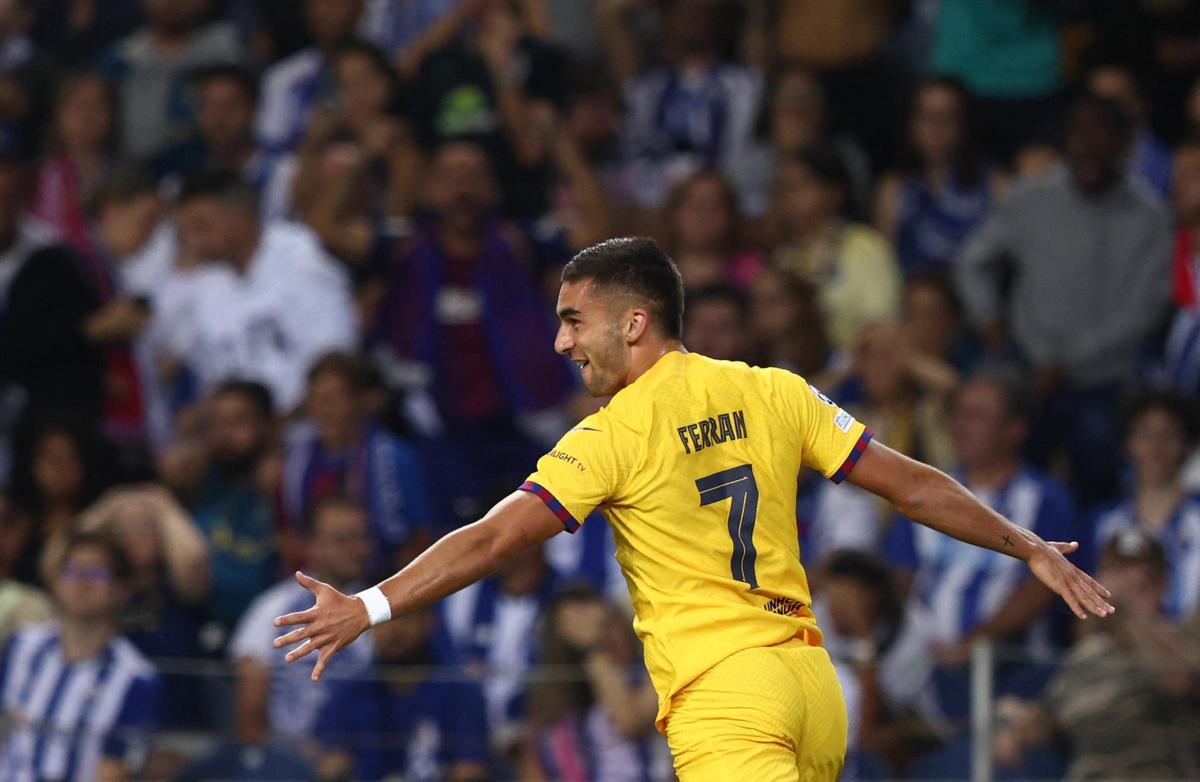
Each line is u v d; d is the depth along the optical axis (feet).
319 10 138.31
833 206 122.52
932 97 124.98
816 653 51.47
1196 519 101.35
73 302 119.14
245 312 116.98
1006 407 103.50
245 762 88.94
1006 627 98.89
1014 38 133.59
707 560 50.70
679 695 50.67
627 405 51.24
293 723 89.20
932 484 52.39
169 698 90.12
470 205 116.47
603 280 52.21
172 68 138.72
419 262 116.78
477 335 116.26
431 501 111.96
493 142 130.21
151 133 136.77
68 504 108.58
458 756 88.48
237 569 104.37
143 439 119.24
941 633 100.17
